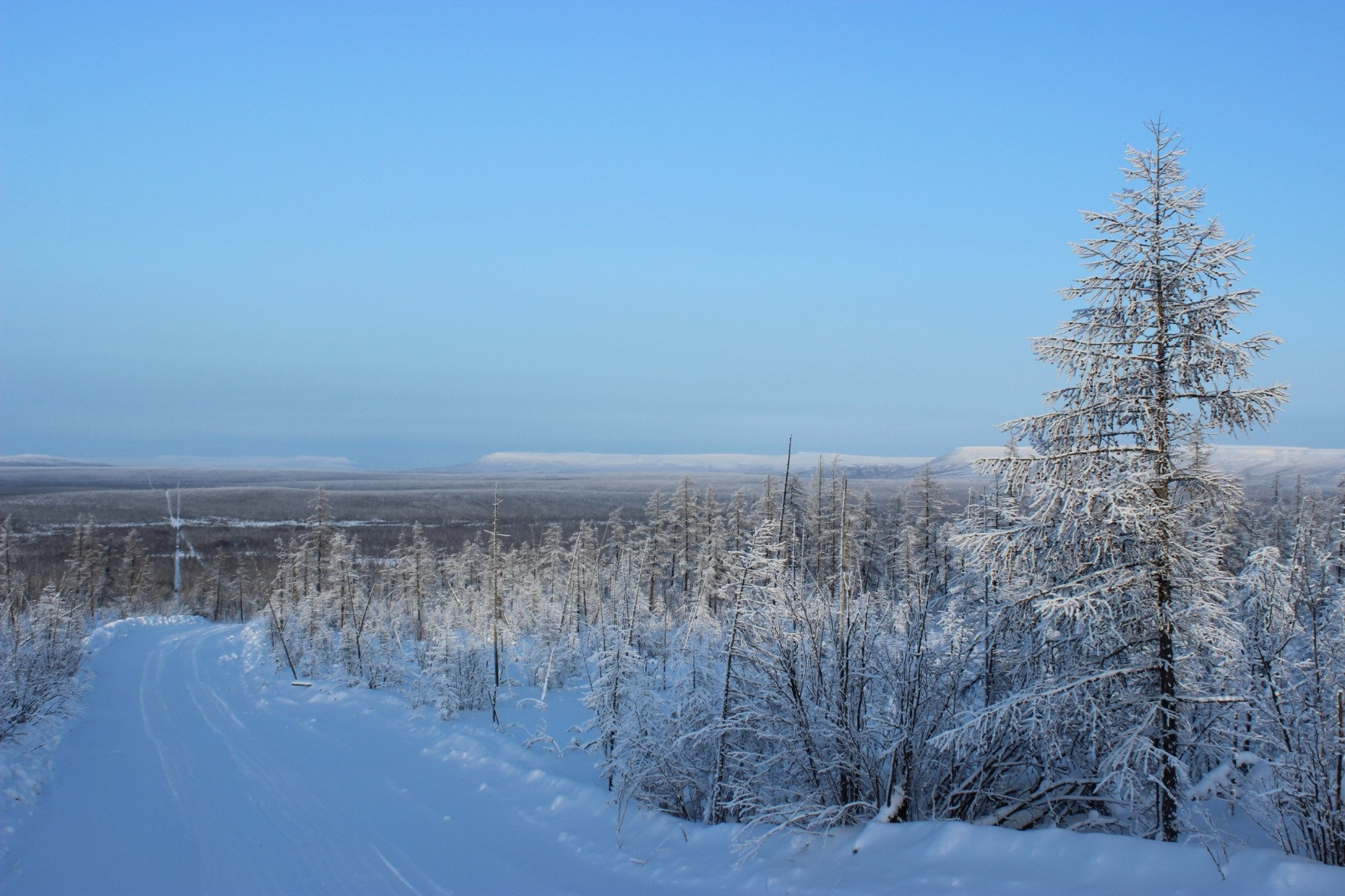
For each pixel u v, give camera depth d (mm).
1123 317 8398
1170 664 8070
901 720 9008
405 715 19641
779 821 8430
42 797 12680
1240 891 5539
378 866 9305
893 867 7016
